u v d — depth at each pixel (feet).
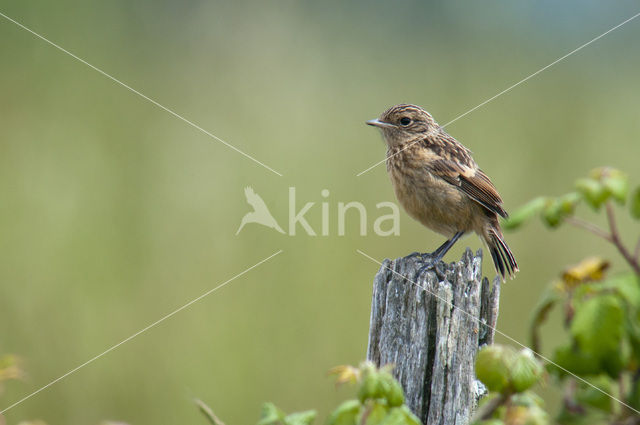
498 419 16.43
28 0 51.88
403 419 15.81
